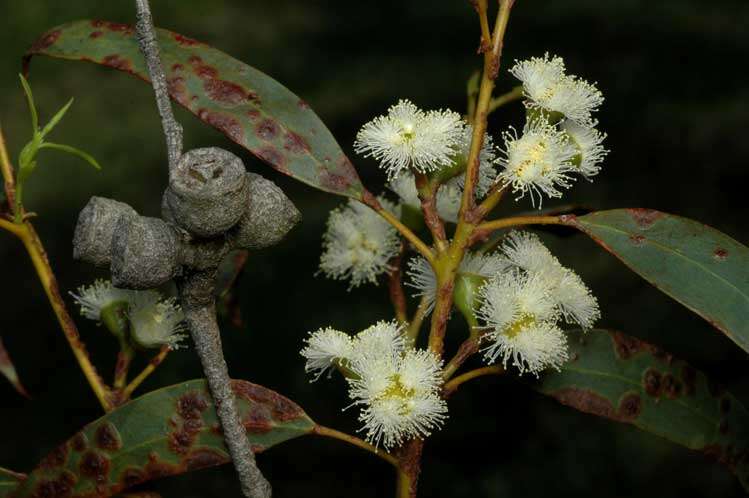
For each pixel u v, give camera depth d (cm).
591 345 44
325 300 122
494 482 99
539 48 197
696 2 210
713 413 44
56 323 120
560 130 42
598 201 143
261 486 38
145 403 42
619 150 155
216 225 36
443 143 41
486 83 40
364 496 99
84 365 43
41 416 106
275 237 37
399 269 44
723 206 141
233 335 116
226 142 161
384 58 204
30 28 221
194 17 238
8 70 200
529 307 40
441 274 40
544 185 41
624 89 175
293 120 43
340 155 42
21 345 117
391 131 41
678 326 117
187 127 167
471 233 40
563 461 101
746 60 181
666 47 190
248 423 41
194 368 109
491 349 41
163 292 44
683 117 162
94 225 37
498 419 106
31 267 132
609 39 197
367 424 39
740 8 205
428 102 181
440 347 40
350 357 40
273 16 237
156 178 159
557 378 44
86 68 198
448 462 101
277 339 115
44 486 42
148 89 189
